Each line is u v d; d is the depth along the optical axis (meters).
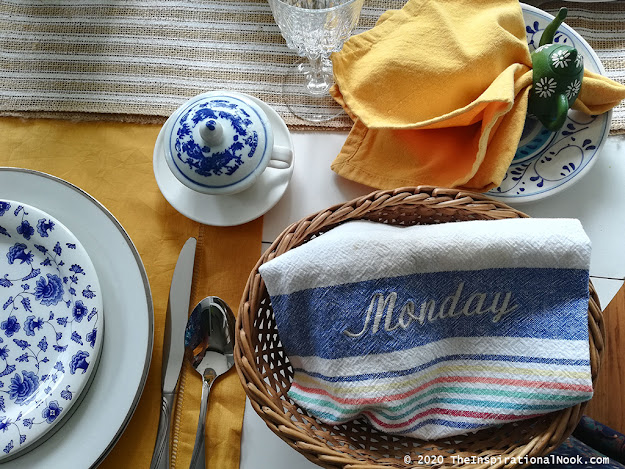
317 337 0.45
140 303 0.50
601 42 0.60
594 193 0.57
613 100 0.53
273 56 0.62
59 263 0.49
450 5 0.54
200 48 0.62
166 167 0.57
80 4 0.63
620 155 0.58
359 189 0.58
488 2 0.54
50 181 0.52
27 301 0.50
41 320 0.50
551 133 0.55
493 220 0.46
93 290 0.48
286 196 0.58
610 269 0.55
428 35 0.53
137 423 0.52
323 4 0.60
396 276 0.45
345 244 0.44
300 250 0.45
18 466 0.47
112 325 0.50
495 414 0.44
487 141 0.51
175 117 0.53
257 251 0.57
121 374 0.49
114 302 0.50
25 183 0.52
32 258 0.51
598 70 0.55
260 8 0.63
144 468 0.51
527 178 0.54
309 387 0.46
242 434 0.52
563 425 0.42
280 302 0.45
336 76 0.55
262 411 0.42
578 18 0.61
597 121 0.55
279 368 0.50
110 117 0.60
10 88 0.61
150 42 0.62
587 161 0.54
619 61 0.60
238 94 0.55
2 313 0.50
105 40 0.62
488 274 0.45
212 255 0.56
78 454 0.48
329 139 0.60
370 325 0.44
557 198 0.57
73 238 0.49
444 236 0.45
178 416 0.52
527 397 0.43
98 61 0.62
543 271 0.45
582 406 0.43
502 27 0.53
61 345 0.50
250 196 0.56
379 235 0.45
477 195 0.48
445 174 0.54
